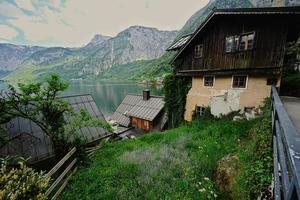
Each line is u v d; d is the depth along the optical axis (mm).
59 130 10586
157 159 9086
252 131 9789
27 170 4520
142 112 24047
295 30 13156
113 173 8203
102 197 6715
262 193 4320
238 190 5438
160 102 23859
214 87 15164
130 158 9625
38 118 11961
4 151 10062
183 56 17297
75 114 11125
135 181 7414
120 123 26188
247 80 13148
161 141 12180
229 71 13664
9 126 10914
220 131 11711
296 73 17344
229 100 14180
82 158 10242
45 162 10953
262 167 4938
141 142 12766
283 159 2443
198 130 13555
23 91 9203
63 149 10523
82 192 7254
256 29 12211
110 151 11508
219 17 13797
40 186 4465
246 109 13344
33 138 11258
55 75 9742
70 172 9062
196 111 16875
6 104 8977
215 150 9281
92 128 14891
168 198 6105
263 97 12602
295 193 1440
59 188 7582
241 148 8031
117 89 99938
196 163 8062
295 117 6492
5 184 3955
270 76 12266
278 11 10758
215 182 6957
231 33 13438
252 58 12477
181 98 18188
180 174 7484
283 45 11414
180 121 18516
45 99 9859
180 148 10273
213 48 14594
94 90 99375
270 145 5477
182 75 17391
